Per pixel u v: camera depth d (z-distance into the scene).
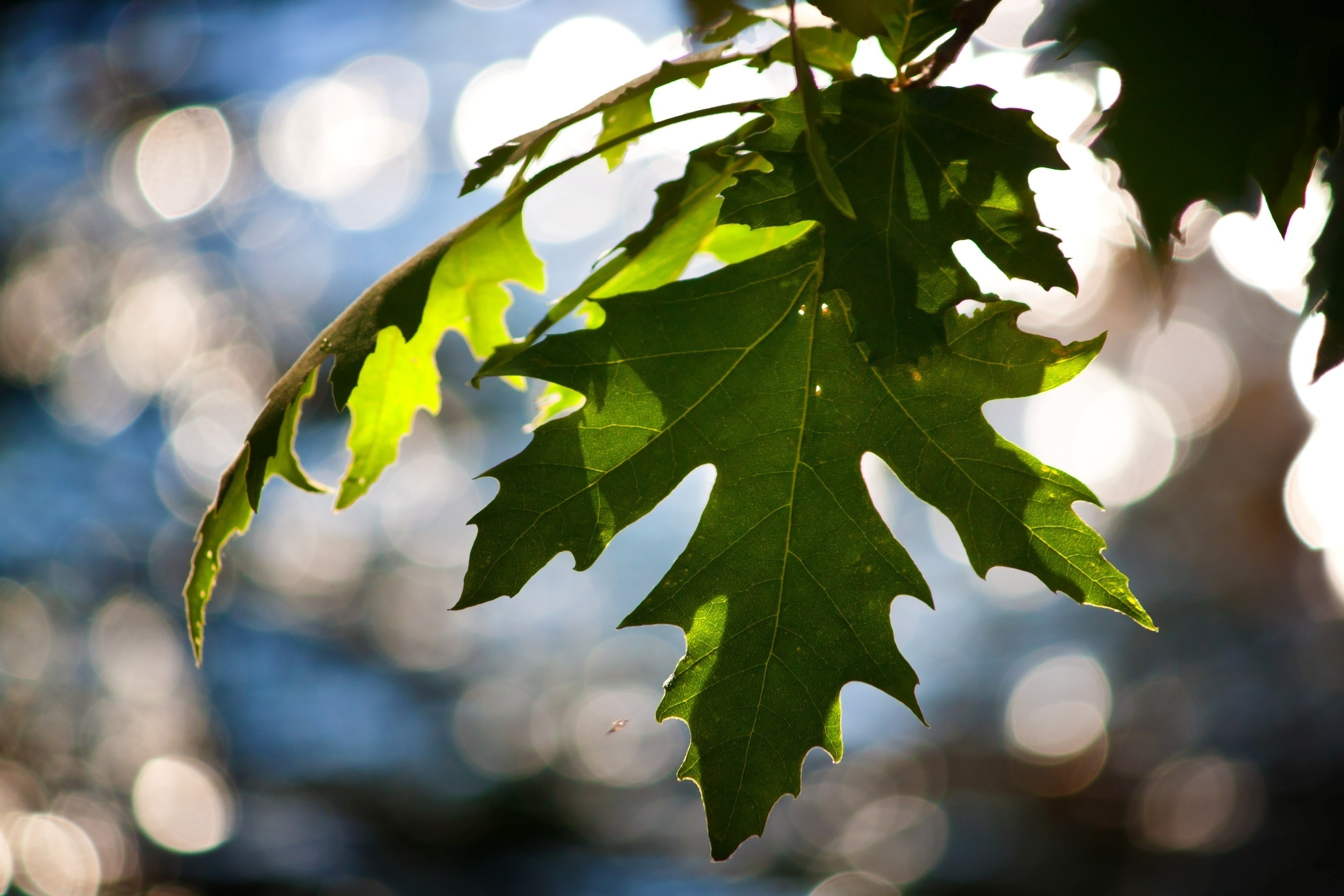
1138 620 0.86
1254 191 0.53
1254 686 7.04
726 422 0.93
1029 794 6.81
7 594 6.55
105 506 7.01
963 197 0.76
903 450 0.92
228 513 1.12
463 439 7.60
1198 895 5.83
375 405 1.29
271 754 6.43
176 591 6.96
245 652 6.89
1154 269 0.53
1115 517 8.20
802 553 0.94
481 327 1.25
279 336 7.39
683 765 0.93
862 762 7.12
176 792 6.16
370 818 6.16
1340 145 0.74
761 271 0.95
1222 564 7.82
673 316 0.94
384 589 7.30
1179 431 8.02
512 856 6.11
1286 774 6.30
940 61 0.82
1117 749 6.88
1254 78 0.53
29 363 7.29
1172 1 0.53
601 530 0.91
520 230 1.19
